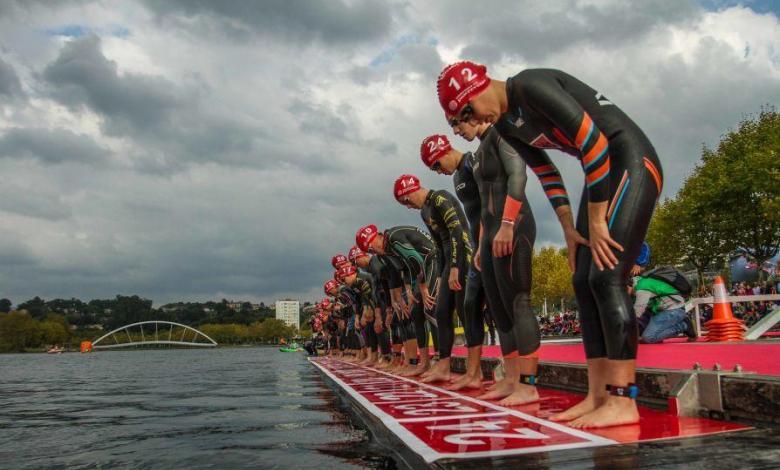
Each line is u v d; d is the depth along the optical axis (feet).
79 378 49.80
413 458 8.32
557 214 12.31
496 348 33.58
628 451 7.40
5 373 68.59
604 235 9.96
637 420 9.83
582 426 9.72
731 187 93.15
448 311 22.77
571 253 11.27
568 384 16.75
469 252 21.24
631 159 10.14
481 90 11.12
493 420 11.40
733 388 9.70
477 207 18.08
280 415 16.25
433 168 19.47
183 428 13.97
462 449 8.23
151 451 10.64
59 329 529.86
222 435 12.50
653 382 12.06
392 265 30.22
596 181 10.07
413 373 27.84
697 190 100.22
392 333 34.55
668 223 111.14
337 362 55.67
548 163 12.26
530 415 11.96
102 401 23.75
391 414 12.83
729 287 110.11
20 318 508.53
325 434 12.28
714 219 98.73
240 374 47.01
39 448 11.46
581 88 10.85
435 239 23.50
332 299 72.84
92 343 583.58
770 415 8.95
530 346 14.21
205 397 23.99
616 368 9.86
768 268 90.94
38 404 22.90
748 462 6.52
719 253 101.04
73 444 11.91
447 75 11.40
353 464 8.82
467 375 19.17
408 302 30.01
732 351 15.87
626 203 9.96
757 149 94.63
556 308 212.02
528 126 11.24
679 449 7.37
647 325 26.91
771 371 10.89
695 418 10.21
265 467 8.74
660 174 10.39
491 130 15.56
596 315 10.78
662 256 113.39
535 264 199.52
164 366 82.94
